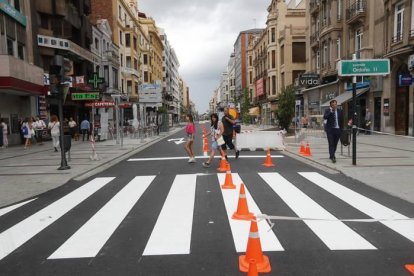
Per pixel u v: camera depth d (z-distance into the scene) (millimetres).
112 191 7980
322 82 34000
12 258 4340
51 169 11164
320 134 24047
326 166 10727
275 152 15695
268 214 5910
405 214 5801
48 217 6027
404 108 22766
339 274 3715
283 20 51375
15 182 9156
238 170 10547
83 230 5289
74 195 7652
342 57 29922
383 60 10242
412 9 20516
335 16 30656
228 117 12211
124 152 16422
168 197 7227
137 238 4883
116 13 46531
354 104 10586
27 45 24531
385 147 15750
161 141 25359
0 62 19047
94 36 37750
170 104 101625
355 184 8242
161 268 3932
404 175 8961
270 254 4250
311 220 5535
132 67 52375
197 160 13156
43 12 27141
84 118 35156
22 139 23516
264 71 59250
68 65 11281
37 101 25609
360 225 5266
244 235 4906
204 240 4742
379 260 4051
